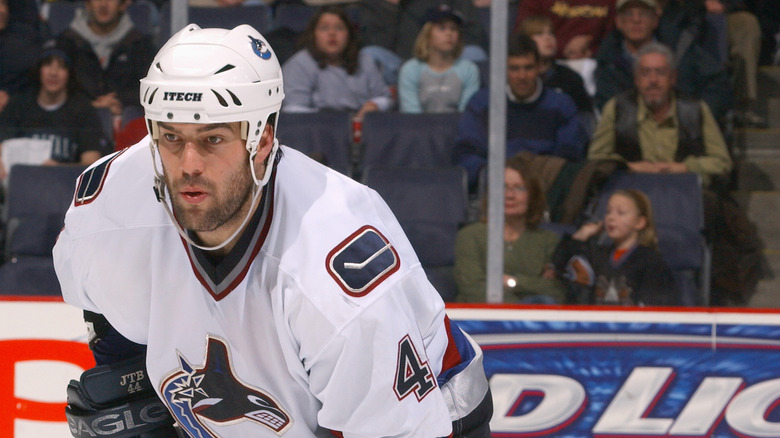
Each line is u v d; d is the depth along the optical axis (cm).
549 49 1390
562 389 1121
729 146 1487
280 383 585
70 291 640
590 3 1469
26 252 1248
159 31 1537
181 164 502
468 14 1530
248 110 500
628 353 1116
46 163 1329
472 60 1479
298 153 586
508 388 1125
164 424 699
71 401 683
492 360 1122
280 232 551
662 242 1215
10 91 1373
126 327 614
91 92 1377
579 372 1120
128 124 1266
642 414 1119
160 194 530
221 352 576
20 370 1123
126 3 1482
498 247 1152
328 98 1475
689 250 1209
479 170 1286
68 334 1123
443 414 584
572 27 1474
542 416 1125
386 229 579
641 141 1345
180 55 498
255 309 557
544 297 1162
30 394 1125
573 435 1126
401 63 1533
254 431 627
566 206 1217
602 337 1116
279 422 615
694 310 1110
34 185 1272
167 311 573
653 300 1166
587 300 1167
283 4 1730
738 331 1106
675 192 1247
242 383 589
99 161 625
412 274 572
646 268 1169
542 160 1214
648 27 1445
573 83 1384
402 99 1480
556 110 1311
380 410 557
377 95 1503
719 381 1109
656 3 1448
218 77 493
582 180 1223
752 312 1102
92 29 1480
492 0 1148
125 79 1466
